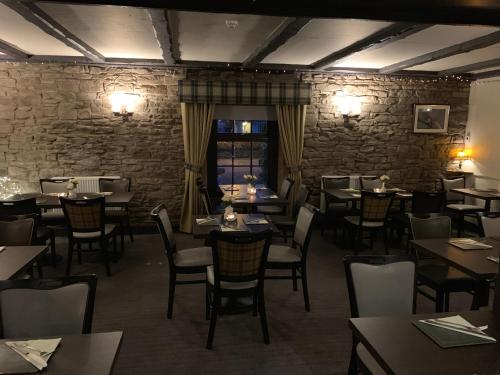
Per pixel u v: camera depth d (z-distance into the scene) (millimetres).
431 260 3395
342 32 3691
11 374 1361
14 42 4395
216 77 5695
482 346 1562
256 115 5934
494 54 4715
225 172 6145
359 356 1995
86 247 5082
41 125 5434
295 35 3820
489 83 5992
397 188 6188
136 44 4371
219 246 2619
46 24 3363
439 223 3404
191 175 5680
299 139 5938
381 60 5195
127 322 3143
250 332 2986
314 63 5562
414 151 6371
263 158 6211
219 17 3273
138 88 5543
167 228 3281
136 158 5691
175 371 2492
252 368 2525
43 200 4512
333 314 3293
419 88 6258
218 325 3092
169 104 5645
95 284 1895
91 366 1415
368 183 5941
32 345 1537
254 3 1714
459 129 6430
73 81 5406
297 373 2475
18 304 1816
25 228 3133
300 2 1691
